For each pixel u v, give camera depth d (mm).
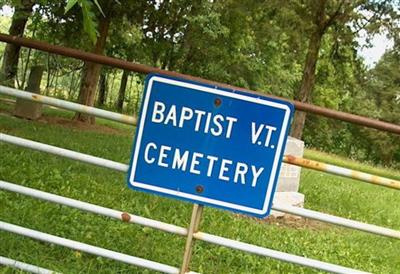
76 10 12367
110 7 13734
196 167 3232
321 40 20750
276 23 20266
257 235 6160
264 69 29766
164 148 3252
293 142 8758
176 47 25703
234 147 3201
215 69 27953
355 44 20500
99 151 10102
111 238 4711
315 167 3295
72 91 24875
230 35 24062
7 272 3541
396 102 36375
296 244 6188
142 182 3275
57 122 14234
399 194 14219
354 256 6312
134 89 30453
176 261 4461
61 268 3768
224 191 3225
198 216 3332
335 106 33406
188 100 3215
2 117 12750
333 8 19344
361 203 11125
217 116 3199
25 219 4680
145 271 3992
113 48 19031
